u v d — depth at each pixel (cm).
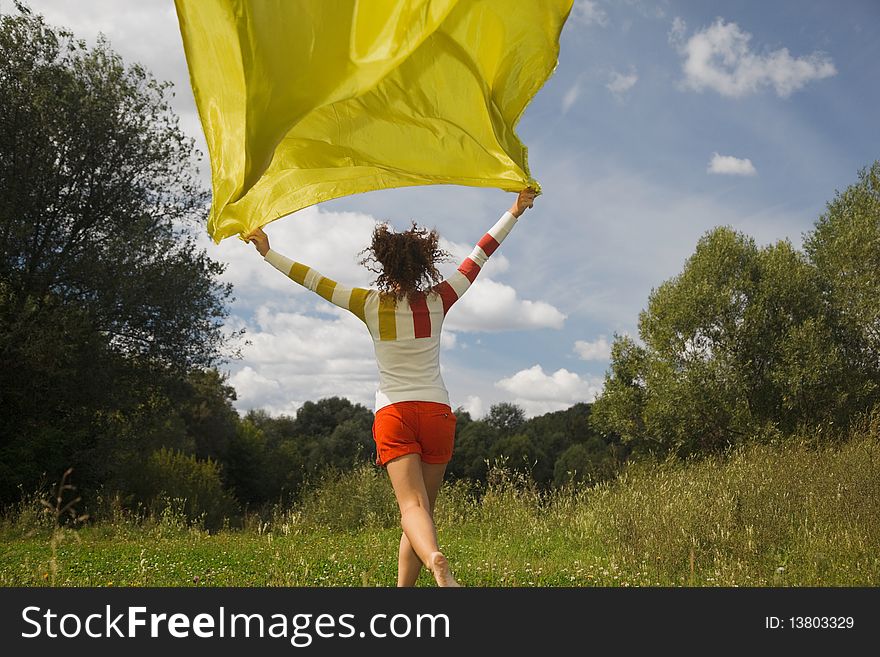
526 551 757
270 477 6091
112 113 2134
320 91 260
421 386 309
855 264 2580
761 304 2559
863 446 992
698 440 2627
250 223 335
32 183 2039
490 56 327
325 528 1119
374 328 315
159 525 1055
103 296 2092
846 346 2584
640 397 2823
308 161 327
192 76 265
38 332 1858
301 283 330
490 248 333
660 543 616
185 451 4434
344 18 259
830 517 669
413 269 313
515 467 1098
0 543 805
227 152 271
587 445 5712
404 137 325
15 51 2047
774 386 2541
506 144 329
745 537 617
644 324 2827
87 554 671
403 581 343
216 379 2650
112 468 2083
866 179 2658
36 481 1772
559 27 326
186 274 2186
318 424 10256
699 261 2784
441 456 314
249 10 251
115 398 2106
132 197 2217
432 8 266
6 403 1938
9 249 2003
